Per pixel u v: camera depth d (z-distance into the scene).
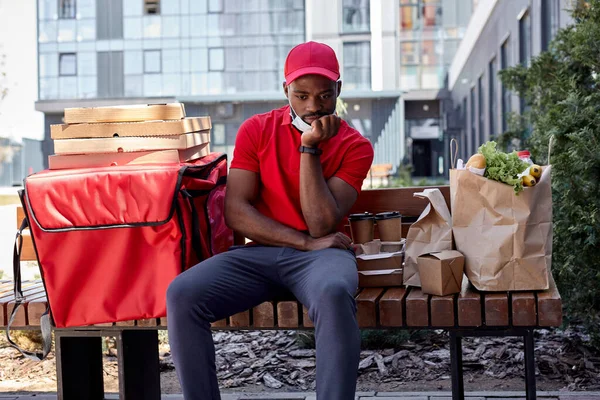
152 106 3.21
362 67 41.66
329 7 41.34
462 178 2.96
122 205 2.94
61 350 3.21
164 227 2.96
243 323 3.08
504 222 2.93
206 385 2.75
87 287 3.03
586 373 4.12
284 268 2.98
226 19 41.38
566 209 4.49
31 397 3.96
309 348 4.84
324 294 2.66
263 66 41.47
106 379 4.46
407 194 3.63
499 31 20.48
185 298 2.76
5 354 4.96
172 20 41.66
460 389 3.02
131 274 3.01
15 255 3.19
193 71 41.72
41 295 3.38
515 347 4.63
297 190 3.13
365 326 2.98
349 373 2.62
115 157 3.16
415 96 42.44
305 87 3.05
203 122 3.55
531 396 2.86
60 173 3.02
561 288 4.53
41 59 42.22
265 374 4.39
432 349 4.68
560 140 4.55
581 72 5.39
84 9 41.81
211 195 3.36
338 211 3.04
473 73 29.34
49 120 43.22
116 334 3.10
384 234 3.31
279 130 3.16
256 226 3.06
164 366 4.64
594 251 4.41
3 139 39.41
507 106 19.78
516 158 2.96
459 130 37.47
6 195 29.02
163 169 2.96
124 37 41.78
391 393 3.85
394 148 40.78
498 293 2.95
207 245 3.21
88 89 42.16
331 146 3.16
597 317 4.43
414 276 3.11
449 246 3.04
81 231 2.99
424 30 42.34
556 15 11.99
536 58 6.14
